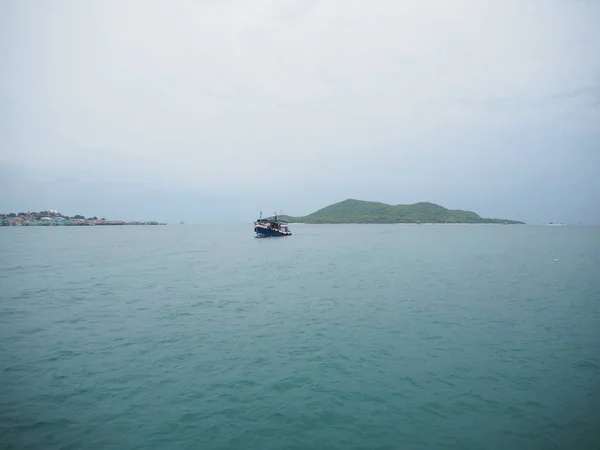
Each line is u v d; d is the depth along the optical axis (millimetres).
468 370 19391
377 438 13617
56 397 16469
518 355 21406
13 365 19859
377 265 66438
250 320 28734
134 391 17078
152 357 21094
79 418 14836
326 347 22703
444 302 35125
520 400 16281
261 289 42188
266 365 20016
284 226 193250
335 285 44844
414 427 14289
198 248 110750
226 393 16922
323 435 13812
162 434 13844
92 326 27078
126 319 29016
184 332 25672
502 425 14398
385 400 16312
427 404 15977
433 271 57906
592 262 69062
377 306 33500
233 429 14164
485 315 30219
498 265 65500
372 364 20156
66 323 27859
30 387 17375
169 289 42250
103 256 84000
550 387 17484
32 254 87812
